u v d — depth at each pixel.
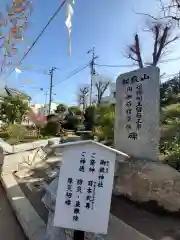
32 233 3.05
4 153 6.44
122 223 2.95
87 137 10.19
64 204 2.14
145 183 3.61
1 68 4.43
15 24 3.37
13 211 4.10
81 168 2.19
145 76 3.78
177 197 3.35
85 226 2.08
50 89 21.53
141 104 3.79
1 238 3.19
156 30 12.21
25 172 6.21
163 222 3.07
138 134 3.78
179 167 3.98
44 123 12.54
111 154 2.20
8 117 12.16
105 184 2.14
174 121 5.55
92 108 13.84
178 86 9.91
